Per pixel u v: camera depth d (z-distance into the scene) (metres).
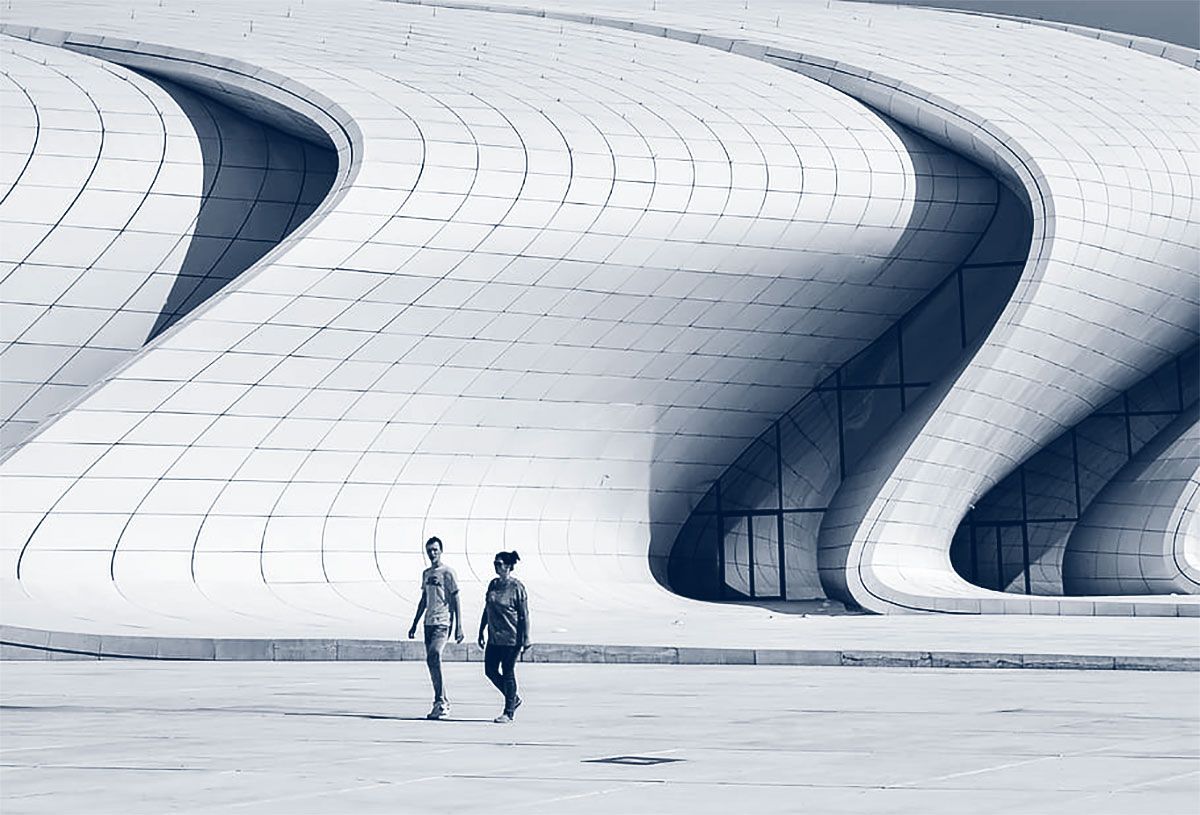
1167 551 41.22
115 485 32.06
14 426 33.25
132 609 30.72
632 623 33.19
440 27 40.28
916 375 41.19
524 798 9.66
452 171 31.55
